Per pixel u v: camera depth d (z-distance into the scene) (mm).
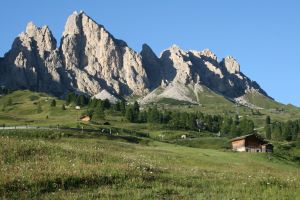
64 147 47062
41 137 109062
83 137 118500
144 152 81000
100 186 31828
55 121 188875
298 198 30172
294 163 102562
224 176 39906
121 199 28859
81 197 28844
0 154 40594
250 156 98062
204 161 75562
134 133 182250
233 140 142125
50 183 31031
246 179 37906
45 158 40906
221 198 30094
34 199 27938
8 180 30500
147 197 29609
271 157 100375
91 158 42875
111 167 37062
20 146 43469
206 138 197625
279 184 35750
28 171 33656
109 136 127000
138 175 35312
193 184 34969
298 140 198625
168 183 34406
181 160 73438
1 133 110000
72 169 35000
